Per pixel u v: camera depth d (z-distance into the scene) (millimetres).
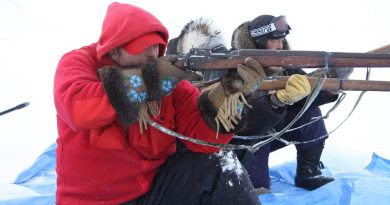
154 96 1586
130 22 1655
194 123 1883
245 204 1930
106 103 1548
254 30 3176
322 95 3002
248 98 1697
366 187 3209
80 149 1813
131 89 1549
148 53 1704
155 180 1977
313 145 3262
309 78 1753
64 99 1604
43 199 2986
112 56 1753
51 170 3596
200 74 1782
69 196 1900
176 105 1932
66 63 1721
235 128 1807
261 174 3152
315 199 3064
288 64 1560
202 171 1940
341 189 3139
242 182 1963
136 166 1878
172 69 1587
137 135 1841
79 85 1606
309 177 3301
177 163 1969
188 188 1929
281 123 3109
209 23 3035
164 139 1888
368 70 1780
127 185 1897
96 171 1838
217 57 1562
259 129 2242
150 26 1667
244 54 1551
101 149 1806
